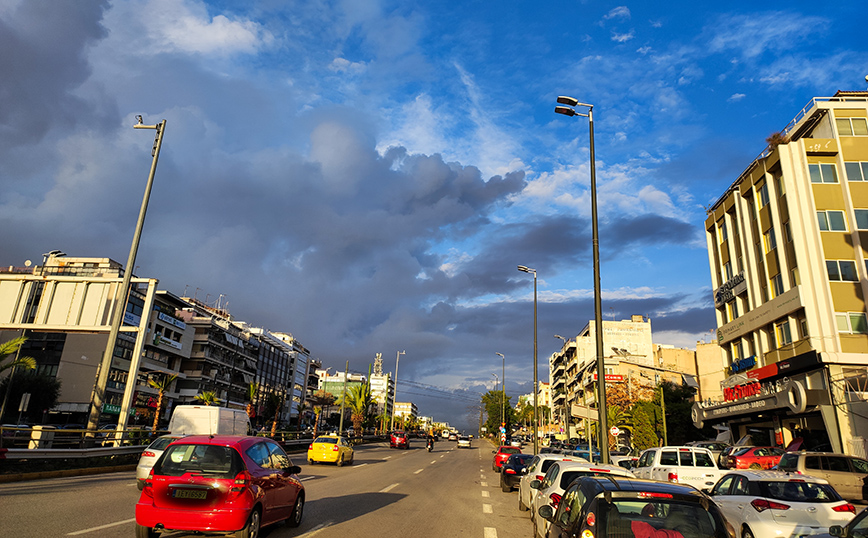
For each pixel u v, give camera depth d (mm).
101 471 19391
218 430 18766
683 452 17375
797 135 33750
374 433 82188
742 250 36938
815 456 15438
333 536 9500
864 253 29109
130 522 9508
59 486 14461
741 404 33219
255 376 89125
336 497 15008
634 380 64688
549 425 112438
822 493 9328
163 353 65375
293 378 106938
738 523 9398
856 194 30078
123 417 26453
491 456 50156
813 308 29188
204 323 72500
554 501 8719
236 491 8172
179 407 18812
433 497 16359
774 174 33188
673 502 5328
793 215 30844
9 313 26969
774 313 32125
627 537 5074
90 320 27156
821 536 7383
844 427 25969
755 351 34938
